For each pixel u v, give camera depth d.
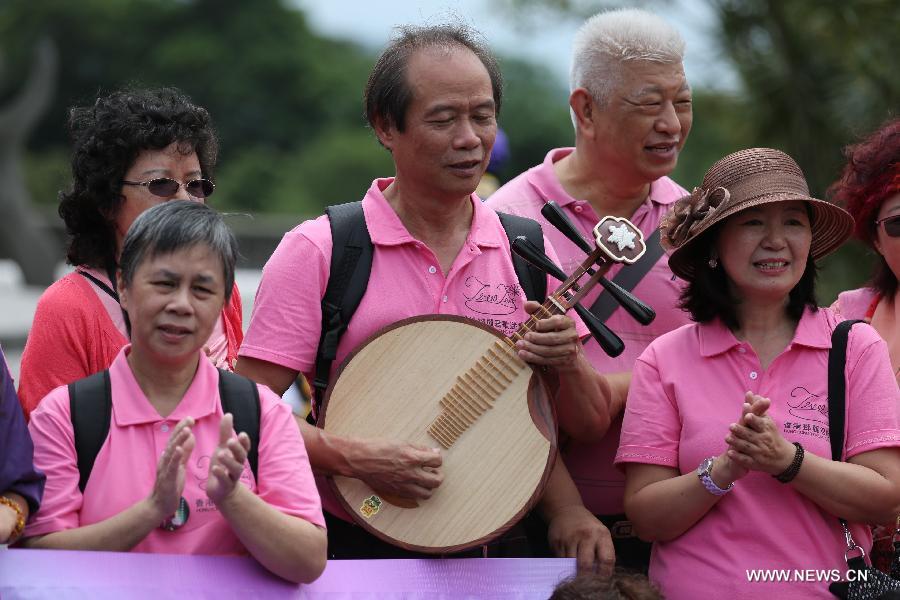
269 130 53.25
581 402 7.09
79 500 5.96
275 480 6.07
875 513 6.59
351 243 7.01
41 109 34.12
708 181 6.99
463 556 7.06
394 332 6.86
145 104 7.35
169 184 7.29
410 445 6.65
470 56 6.99
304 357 6.95
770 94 17.88
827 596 6.63
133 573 5.92
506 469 6.73
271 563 5.91
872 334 6.91
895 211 7.71
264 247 27.80
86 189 7.25
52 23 53.28
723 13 18.03
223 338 7.62
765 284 6.82
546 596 6.74
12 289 34.38
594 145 8.25
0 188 33.84
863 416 6.73
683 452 6.86
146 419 6.03
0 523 5.69
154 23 54.34
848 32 17.55
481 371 6.80
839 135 17.72
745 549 6.69
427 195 7.04
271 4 55.25
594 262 6.88
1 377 5.80
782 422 6.75
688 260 7.08
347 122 53.91
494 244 7.20
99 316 7.05
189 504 6.04
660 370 7.04
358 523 6.68
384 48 7.22
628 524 7.80
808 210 6.96
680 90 8.14
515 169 46.44
